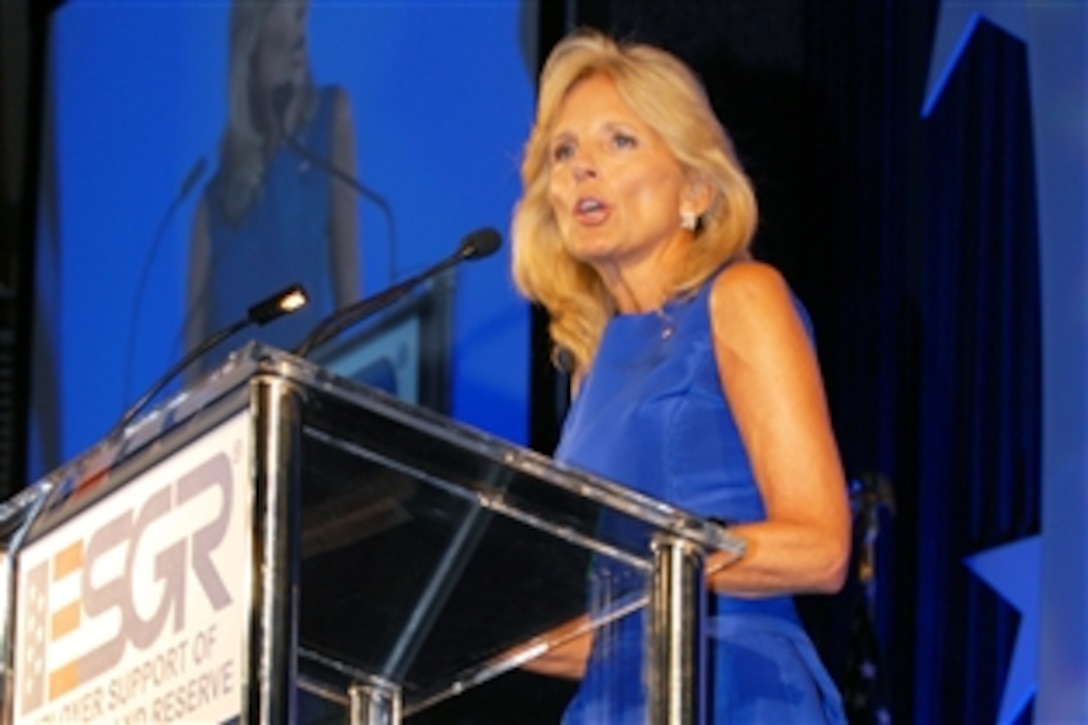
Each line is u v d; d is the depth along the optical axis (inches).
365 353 400.2
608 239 188.5
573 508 137.9
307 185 419.5
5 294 493.7
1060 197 343.3
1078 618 331.0
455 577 148.5
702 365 183.3
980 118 364.2
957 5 371.6
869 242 379.9
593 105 190.9
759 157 400.5
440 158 395.2
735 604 176.9
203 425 137.2
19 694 162.6
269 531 126.5
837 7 394.0
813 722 175.2
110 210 464.4
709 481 180.7
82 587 153.3
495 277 381.4
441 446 131.9
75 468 150.7
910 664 359.9
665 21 400.2
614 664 175.0
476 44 394.3
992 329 357.1
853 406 376.8
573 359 210.5
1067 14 346.3
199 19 451.8
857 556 343.6
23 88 507.5
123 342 454.0
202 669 133.5
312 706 174.1
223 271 432.8
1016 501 349.7
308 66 425.4
